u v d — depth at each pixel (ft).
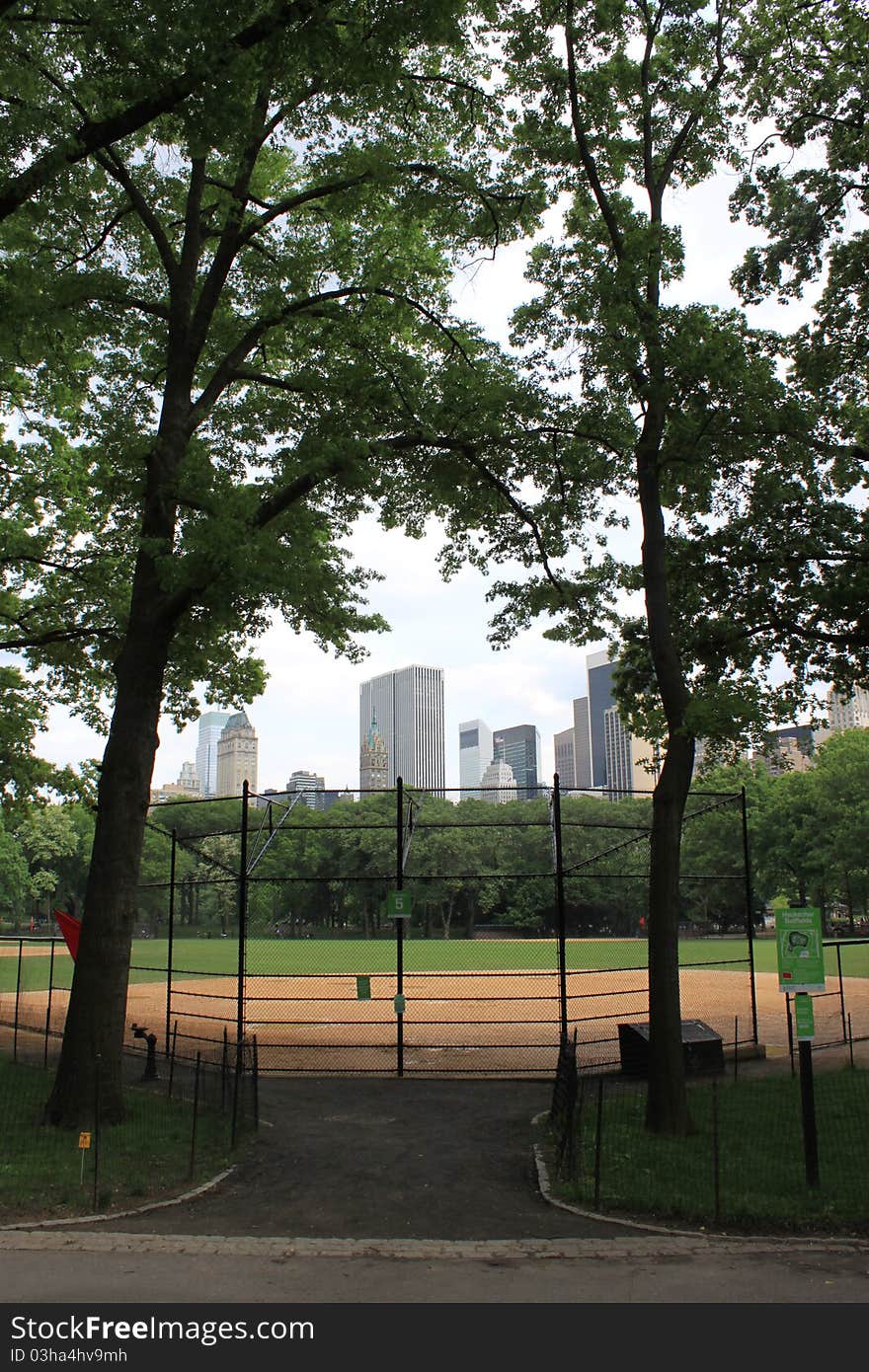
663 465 47.24
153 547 45.96
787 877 239.30
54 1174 33.99
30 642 72.84
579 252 48.34
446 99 56.03
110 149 52.13
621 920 245.45
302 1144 40.86
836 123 54.54
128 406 65.67
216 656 70.90
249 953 188.65
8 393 71.87
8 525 75.66
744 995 110.63
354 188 55.98
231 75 40.52
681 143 49.75
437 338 61.93
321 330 60.34
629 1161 36.27
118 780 47.03
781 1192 31.78
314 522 63.41
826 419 55.83
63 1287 22.50
